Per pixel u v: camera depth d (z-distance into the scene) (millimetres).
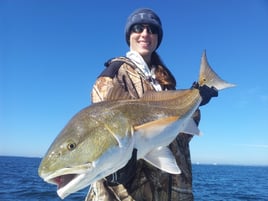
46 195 7055
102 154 949
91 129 958
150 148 1040
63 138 943
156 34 1347
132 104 1062
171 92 1180
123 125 995
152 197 1144
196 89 1241
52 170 910
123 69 1217
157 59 1368
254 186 13164
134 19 1334
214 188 11031
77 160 926
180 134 1255
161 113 1093
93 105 1026
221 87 1331
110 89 1147
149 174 1147
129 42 1401
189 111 1182
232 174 27422
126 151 985
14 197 6773
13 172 17172
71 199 6273
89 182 947
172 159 1058
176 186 1193
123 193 1100
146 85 1230
